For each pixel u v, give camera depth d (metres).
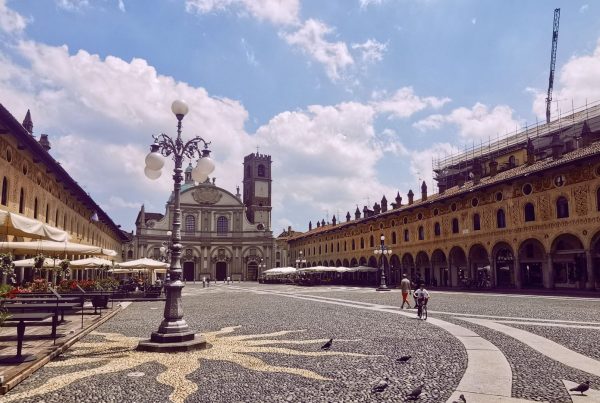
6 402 7.23
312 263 91.75
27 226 13.55
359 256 71.44
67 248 19.98
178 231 12.70
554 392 7.56
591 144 36.44
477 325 16.02
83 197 41.47
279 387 8.09
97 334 14.80
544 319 17.28
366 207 73.06
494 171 48.41
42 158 27.66
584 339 12.57
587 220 33.28
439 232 51.12
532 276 40.41
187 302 31.23
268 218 112.75
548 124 53.69
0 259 10.25
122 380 8.58
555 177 36.16
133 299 33.56
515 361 9.97
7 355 10.36
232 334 14.52
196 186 104.94
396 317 19.41
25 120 35.38
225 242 104.81
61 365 9.91
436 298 30.72
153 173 12.45
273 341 13.04
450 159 69.75
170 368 9.55
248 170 116.25
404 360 10.06
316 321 18.11
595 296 28.92
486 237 43.34
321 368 9.52
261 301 31.30
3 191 22.89
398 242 60.16
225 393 7.72
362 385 8.20
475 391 7.70
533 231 37.97
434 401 7.23
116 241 84.94
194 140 13.50
